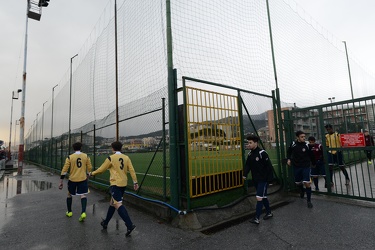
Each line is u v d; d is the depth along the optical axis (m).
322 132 6.21
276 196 6.07
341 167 7.30
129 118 6.42
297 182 5.99
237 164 5.47
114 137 7.39
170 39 4.80
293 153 5.83
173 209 4.45
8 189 9.20
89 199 6.84
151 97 5.49
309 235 3.66
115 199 4.02
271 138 6.88
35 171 18.02
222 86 5.35
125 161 4.36
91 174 4.75
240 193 5.40
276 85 7.27
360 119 5.55
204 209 4.49
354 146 5.56
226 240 3.63
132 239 3.78
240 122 5.68
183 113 4.59
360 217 4.35
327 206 5.21
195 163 4.60
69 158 5.04
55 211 5.63
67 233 4.12
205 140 4.82
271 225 4.20
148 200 5.20
